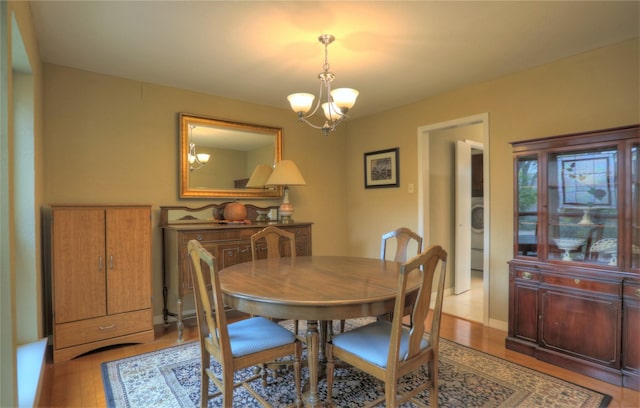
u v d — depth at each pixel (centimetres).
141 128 321
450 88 345
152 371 235
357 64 283
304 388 213
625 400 200
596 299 227
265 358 176
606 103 255
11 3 138
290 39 238
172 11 203
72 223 254
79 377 226
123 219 275
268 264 251
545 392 209
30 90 221
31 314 227
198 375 230
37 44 239
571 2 195
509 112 309
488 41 244
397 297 157
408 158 398
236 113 379
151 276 288
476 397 204
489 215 325
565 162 252
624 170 221
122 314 274
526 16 210
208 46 249
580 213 245
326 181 458
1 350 126
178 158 342
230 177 374
